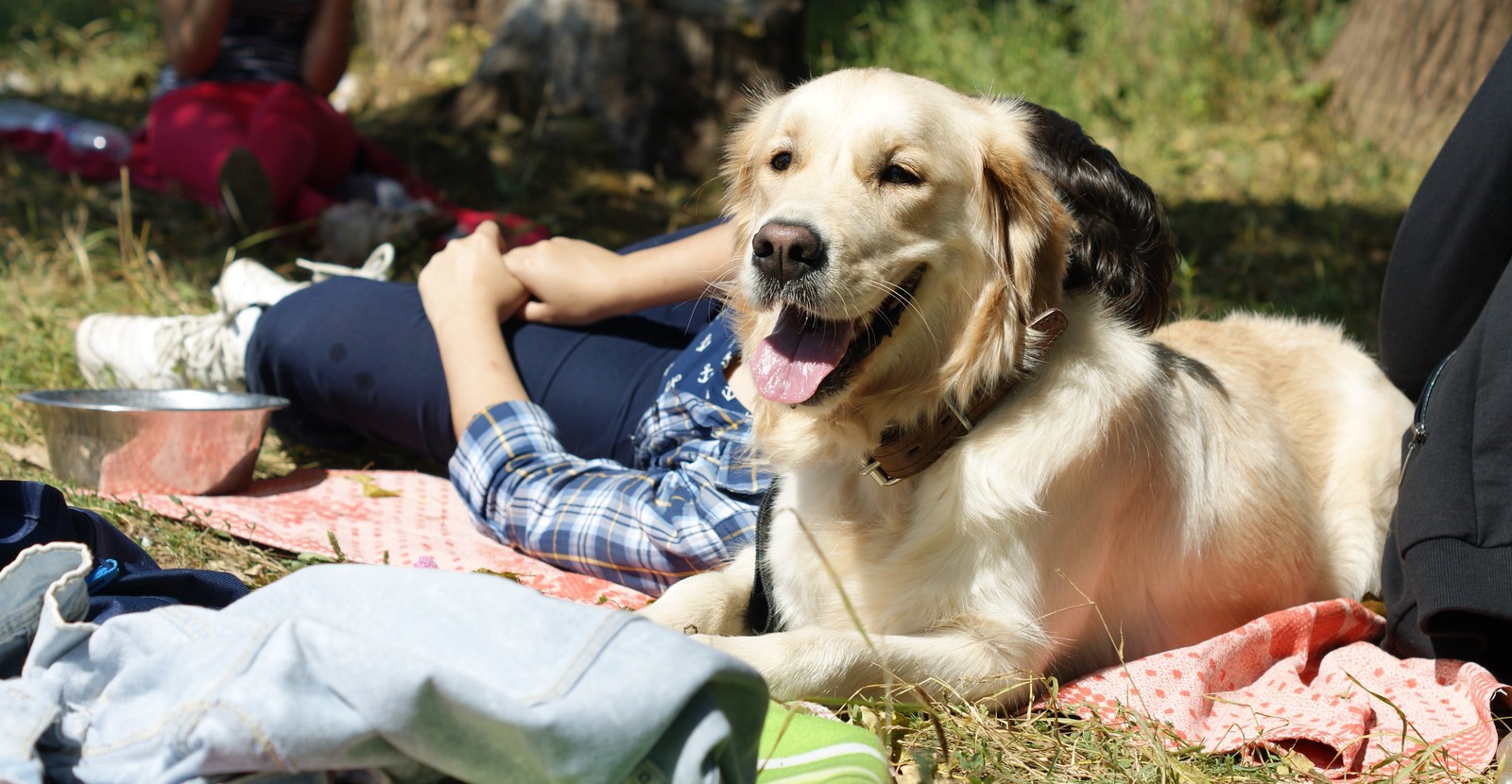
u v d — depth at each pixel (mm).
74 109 8797
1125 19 11812
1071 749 2357
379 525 3283
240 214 5707
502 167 7570
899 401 2656
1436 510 2518
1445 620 2504
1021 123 2744
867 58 11305
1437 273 2951
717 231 3457
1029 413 2598
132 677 1696
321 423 3938
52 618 1808
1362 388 3510
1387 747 2402
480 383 3324
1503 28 9398
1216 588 3016
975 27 12164
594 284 3451
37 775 1542
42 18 11945
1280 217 7953
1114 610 2850
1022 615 2549
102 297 5129
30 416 3992
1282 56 10938
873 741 1970
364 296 3715
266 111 5816
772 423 2826
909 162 2600
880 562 2652
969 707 2420
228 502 3342
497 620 1650
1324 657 2879
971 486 2561
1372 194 8633
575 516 3076
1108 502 2686
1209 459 2982
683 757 1559
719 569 2975
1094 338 2715
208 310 5020
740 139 3041
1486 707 2365
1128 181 2902
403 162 7477
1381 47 9922
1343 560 3336
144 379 4027
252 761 1545
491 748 1585
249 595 1791
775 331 2719
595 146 7867
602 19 7969
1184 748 2348
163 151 6398
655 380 3439
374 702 1536
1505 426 2477
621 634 1614
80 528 2336
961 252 2676
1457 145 2826
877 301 2596
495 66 8242
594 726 1532
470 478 3230
